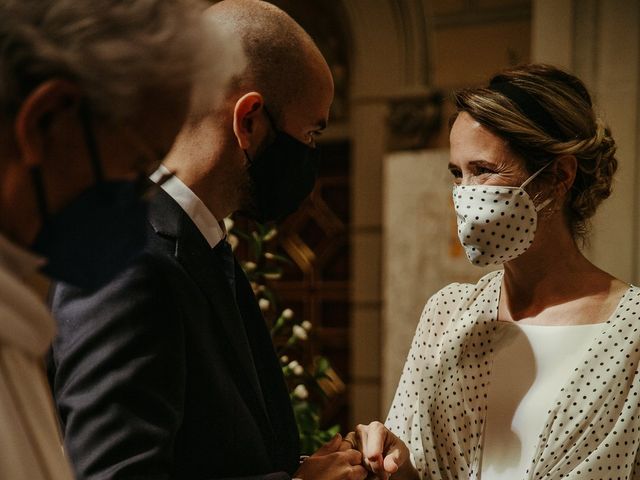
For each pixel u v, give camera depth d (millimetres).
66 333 1271
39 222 850
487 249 1578
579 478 1426
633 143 3545
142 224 968
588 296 1586
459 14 4586
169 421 1251
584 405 1476
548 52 3678
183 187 1456
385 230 4531
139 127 883
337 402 5133
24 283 867
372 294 4891
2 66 783
